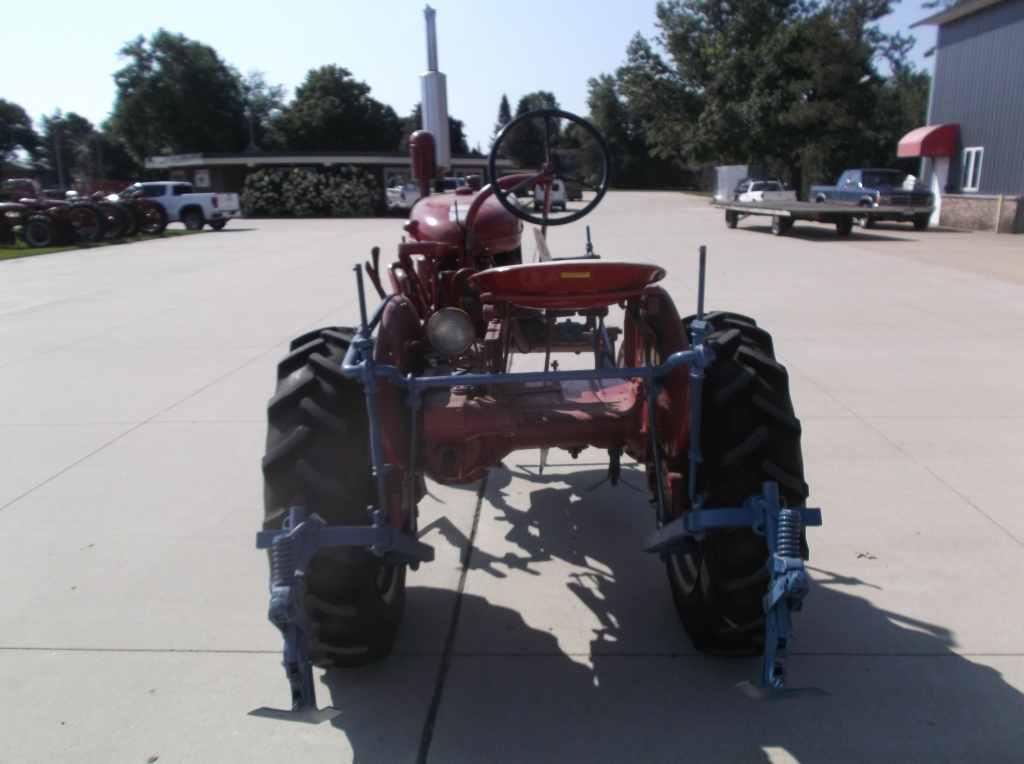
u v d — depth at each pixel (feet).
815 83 130.93
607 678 9.61
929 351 24.39
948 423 17.93
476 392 11.09
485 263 13.30
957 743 8.45
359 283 8.77
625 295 9.45
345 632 8.89
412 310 11.16
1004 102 70.90
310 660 9.02
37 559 12.66
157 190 90.38
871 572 11.80
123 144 241.76
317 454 8.70
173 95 214.28
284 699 9.37
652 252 52.75
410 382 8.89
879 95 137.80
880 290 36.01
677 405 9.44
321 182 127.44
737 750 8.40
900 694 9.21
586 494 14.80
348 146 240.94
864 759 8.25
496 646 10.28
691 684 9.46
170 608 11.27
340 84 240.32
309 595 8.62
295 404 9.06
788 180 143.43
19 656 10.25
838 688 9.33
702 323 8.72
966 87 76.48
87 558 12.67
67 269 51.11
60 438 18.04
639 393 10.44
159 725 8.97
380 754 8.46
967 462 15.72
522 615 10.98
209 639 10.55
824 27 131.23
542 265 8.96
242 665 10.00
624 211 108.47
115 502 14.66
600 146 11.86
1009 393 20.08
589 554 12.62
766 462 8.78
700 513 8.51
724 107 138.21
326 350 10.03
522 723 8.88
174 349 26.37
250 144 222.28
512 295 9.48
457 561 12.44
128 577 12.09
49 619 11.04
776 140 135.03
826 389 20.58
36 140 287.07
